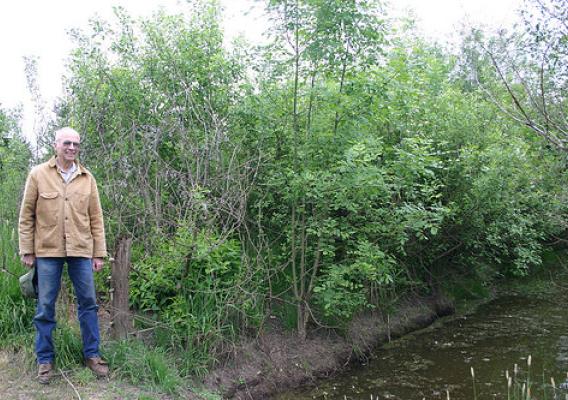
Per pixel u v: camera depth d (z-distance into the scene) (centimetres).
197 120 731
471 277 1155
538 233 1074
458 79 1193
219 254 629
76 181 474
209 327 589
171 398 502
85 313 487
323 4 634
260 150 679
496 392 642
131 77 785
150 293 607
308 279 751
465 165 900
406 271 922
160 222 620
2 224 636
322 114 710
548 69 585
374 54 678
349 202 667
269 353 659
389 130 840
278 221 745
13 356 507
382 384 670
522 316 988
